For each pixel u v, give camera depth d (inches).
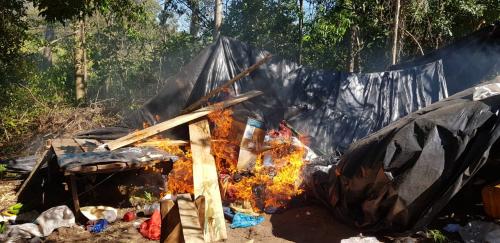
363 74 342.0
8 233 191.6
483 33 373.7
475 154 172.7
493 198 178.9
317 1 571.2
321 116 321.4
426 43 556.4
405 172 176.9
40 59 719.7
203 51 323.0
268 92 318.0
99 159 208.2
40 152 357.1
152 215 203.0
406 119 208.4
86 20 626.2
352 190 199.0
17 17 433.4
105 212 211.2
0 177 295.6
